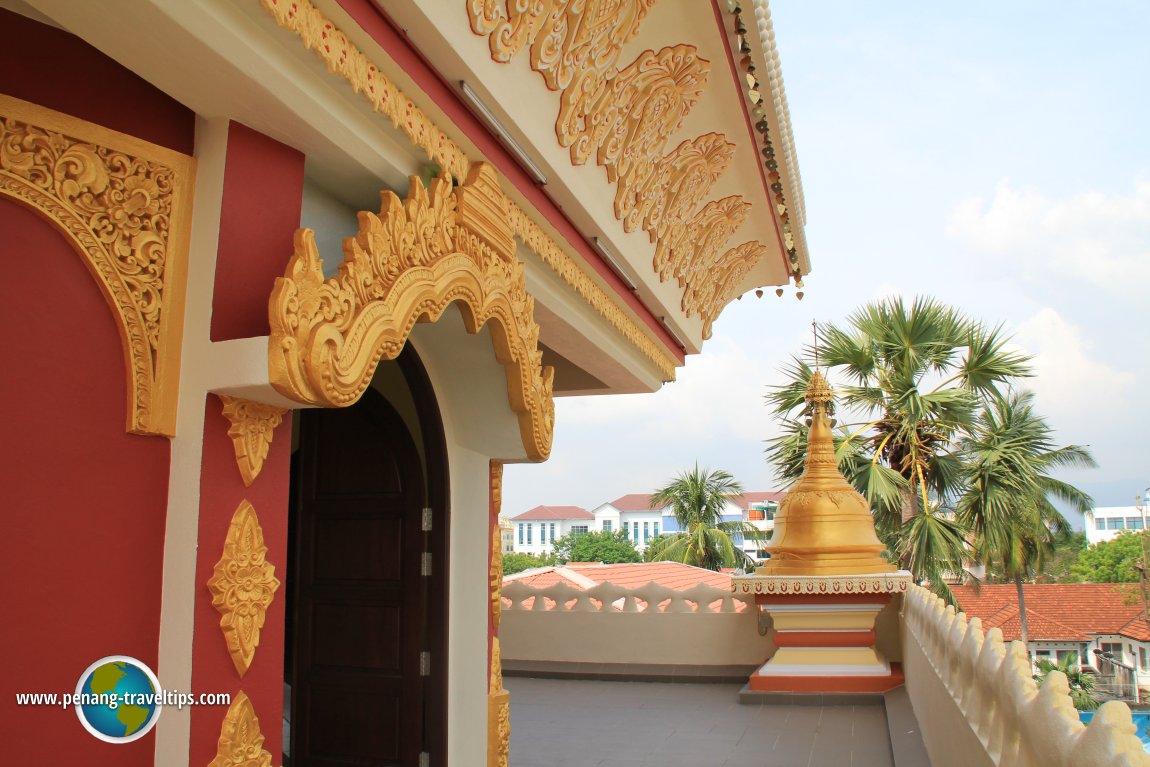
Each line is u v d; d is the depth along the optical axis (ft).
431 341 15.51
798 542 30.25
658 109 18.42
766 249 29.99
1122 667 78.13
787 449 49.29
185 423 9.05
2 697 7.73
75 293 8.48
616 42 15.43
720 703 28.14
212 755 8.82
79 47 8.68
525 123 13.60
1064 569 143.23
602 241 18.53
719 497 82.07
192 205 9.52
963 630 15.19
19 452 7.96
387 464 17.84
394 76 10.64
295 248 8.95
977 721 13.07
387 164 11.25
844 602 28.66
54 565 8.13
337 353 9.19
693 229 24.76
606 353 21.89
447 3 10.67
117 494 8.63
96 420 8.52
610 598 33.99
